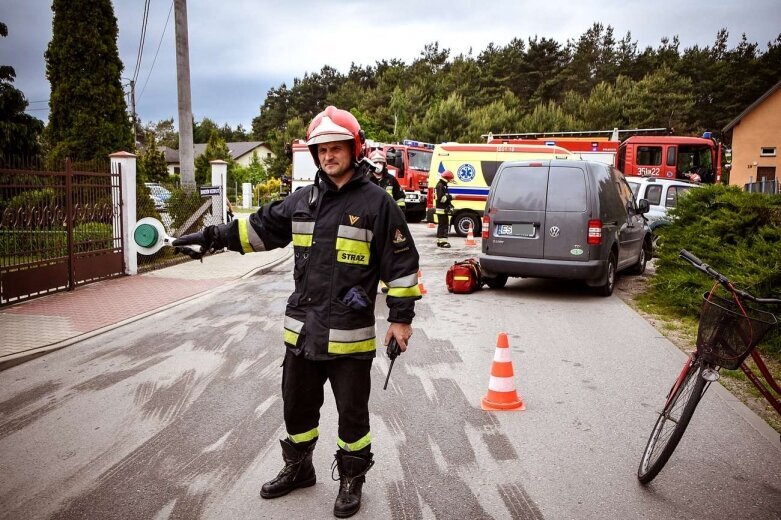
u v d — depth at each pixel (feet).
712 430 14.47
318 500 11.16
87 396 16.58
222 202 48.11
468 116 165.27
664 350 21.34
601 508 10.88
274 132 264.31
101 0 48.37
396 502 11.05
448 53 270.05
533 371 18.92
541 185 30.14
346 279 10.32
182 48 47.44
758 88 192.24
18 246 28.30
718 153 72.49
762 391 11.23
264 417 15.07
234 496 11.27
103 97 48.39
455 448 13.35
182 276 37.06
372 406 15.83
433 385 17.49
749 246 25.71
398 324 10.53
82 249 32.71
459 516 10.59
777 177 118.42
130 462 12.66
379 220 10.32
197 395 16.62
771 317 10.66
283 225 11.07
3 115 59.21
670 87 183.21
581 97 191.01
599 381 18.01
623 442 13.74
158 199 43.98
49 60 48.65
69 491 11.44
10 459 12.82
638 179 53.11
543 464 12.60
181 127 48.01
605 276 30.12
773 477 12.12
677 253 28.96
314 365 10.78
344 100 258.16
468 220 60.34
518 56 221.87
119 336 23.00
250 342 22.07
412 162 78.43
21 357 19.75
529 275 30.40
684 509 10.87
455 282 31.83
